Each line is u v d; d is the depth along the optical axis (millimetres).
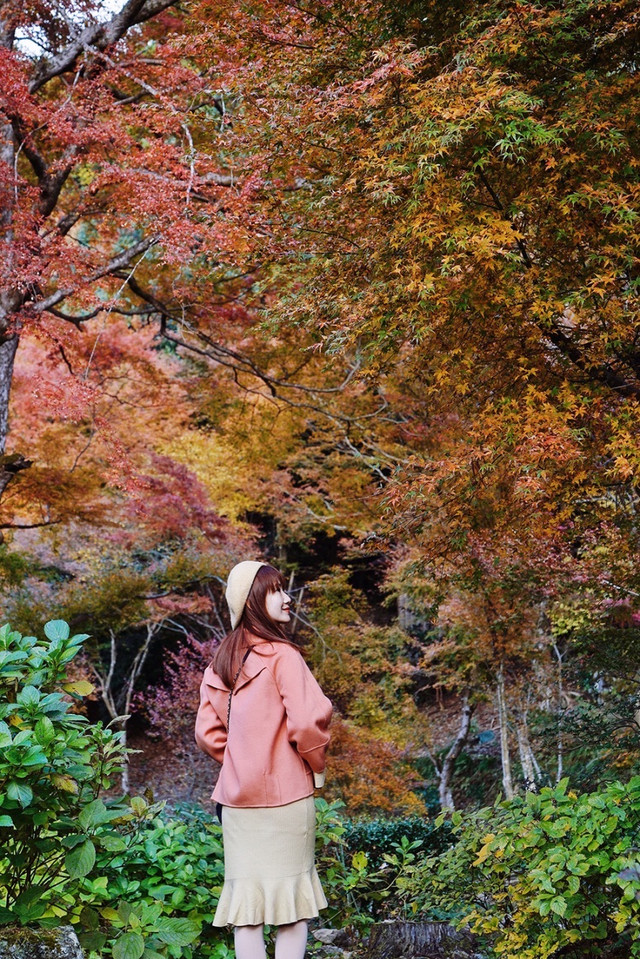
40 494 9930
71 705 2508
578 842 3035
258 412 11508
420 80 5316
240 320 9750
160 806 3277
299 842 2596
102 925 2762
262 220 6266
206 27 6621
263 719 2623
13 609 11789
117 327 11719
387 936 4180
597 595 7594
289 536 17297
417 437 10688
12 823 2275
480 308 4645
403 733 13992
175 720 15375
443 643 12352
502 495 5125
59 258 7469
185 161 7094
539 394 4559
